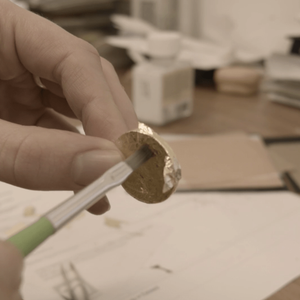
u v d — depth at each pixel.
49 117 0.36
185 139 0.45
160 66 0.50
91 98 0.30
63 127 0.36
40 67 0.32
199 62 0.60
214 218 0.36
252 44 0.63
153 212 0.37
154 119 0.50
